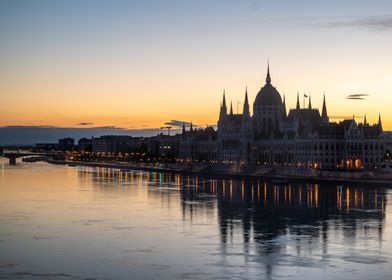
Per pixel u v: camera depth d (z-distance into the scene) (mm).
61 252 167750
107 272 147125
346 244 175750
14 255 164500
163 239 184250
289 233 192875
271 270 147500
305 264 152875
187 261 156625
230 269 148625
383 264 152750
